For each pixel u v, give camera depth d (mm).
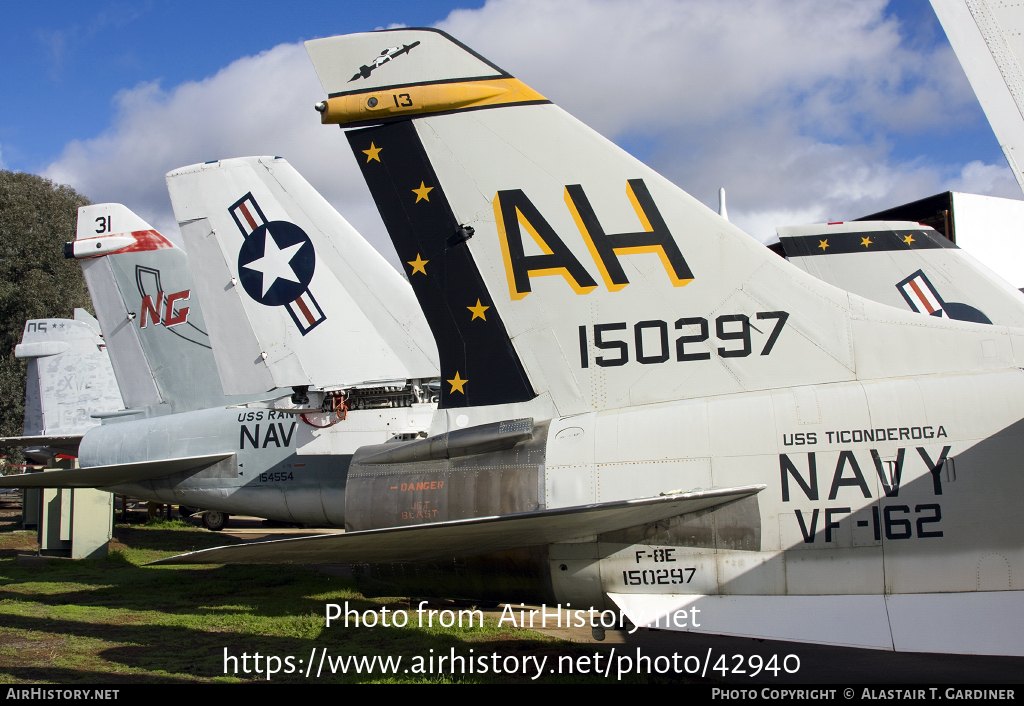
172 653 5836
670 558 4449
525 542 4621
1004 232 16203
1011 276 16031
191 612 7379
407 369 8859
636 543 4508
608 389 4910
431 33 5234
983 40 3977
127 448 11508
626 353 4914
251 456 10781
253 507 10750
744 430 4488
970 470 4195
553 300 5031
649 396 4848
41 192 39656
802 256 10586
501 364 5078
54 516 11227
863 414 4383
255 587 8789
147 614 7277
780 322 4758
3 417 35812
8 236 37844
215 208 9234
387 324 8945
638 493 4492
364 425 9078
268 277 9109
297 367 9000
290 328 9039
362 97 5238
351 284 9008
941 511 4172
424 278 5199
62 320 22781
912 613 4055
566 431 4812
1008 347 4551
